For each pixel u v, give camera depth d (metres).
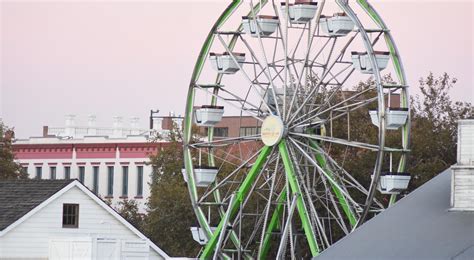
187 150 77.69
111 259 73.19
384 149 71.31
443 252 50.53
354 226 72.38
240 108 75.69
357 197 89.69
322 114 78.38
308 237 71.75
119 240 73.50
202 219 77.00
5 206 79.31
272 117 73.94
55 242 73.81
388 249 52.28
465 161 54.41
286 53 74.56
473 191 53.62
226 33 76.94
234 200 75.12
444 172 58.03
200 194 98.31
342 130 93.00
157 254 78.75
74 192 80.06
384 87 71.94
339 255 53.34
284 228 72.62
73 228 79.75
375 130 91.44
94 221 80.38
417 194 56.59
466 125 54.44
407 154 72.06
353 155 93.00
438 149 94.25
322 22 74.44
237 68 77.06
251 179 74.88
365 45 71.88
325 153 73.12
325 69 74.25
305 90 74.19
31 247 78.62
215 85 77.50
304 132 73.94
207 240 76.75
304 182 75.06
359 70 72.94
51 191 79.62
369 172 90.38
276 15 75.62
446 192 55.91
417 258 50.69
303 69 74.38
